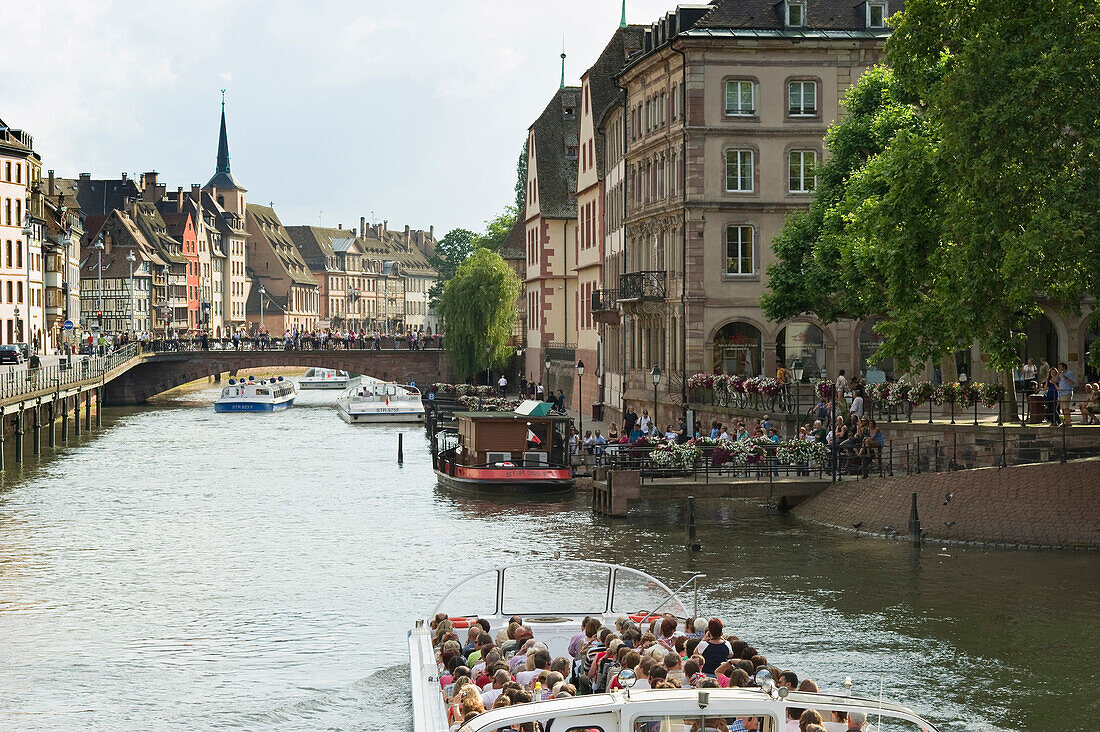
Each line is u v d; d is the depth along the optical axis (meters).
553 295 103.56
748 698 15.27
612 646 19.75
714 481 45.00
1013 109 35.66
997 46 36.44
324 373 163.88
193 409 115.38
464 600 25.91
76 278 150.50
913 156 39.81
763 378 54.31
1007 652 27.62
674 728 15.25
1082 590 32.75
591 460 56.88
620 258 75.88
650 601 25.89
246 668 27.48
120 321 170.25
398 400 103.81
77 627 30.97
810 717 15.18
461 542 41.50
